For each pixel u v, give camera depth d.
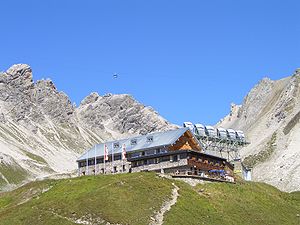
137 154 157.50
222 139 197.00
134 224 93.38
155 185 110.38
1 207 121.81
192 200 108.88
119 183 108.69
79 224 93.19
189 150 137.25
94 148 171.25
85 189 110.00
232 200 116.31
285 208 122.81
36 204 105.44
